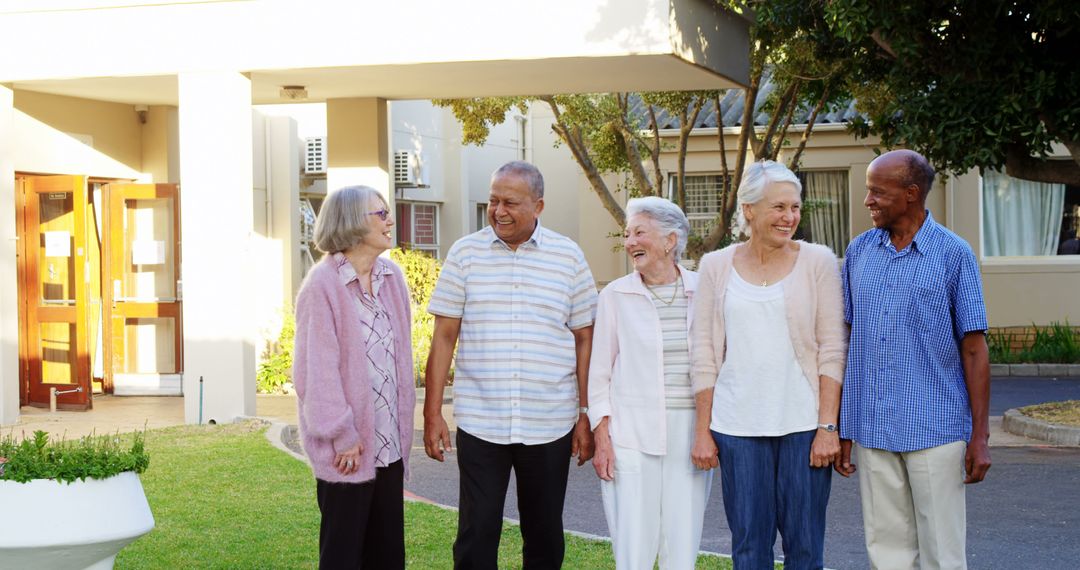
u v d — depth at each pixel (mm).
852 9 10117
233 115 11023
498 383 4977
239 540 6352
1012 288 18109
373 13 10852
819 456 4562
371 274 4824
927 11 10344
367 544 4906
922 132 10672
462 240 5145
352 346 4602
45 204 12867
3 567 4129
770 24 12508
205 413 11102
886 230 4578
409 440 4926
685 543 4789
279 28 10984
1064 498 8242
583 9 10523
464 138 17859
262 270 16250
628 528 4789
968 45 10359
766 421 4555
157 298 13727
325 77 11750
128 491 4336
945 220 18375
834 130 18969
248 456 8984
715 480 9055
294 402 13562
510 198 4934
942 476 4434
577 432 5176
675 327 4781
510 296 5000
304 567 5824
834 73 13148
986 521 7570
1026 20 10414
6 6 11352
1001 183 18297
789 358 4570
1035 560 6586
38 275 12875
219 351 11047
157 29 11125
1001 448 10484
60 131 12805
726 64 12211
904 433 4434
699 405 4676
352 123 13641
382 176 13648
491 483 4996
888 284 4488
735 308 4594
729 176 19891
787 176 4523
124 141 13750
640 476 4789
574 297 5117
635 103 20953
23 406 12891
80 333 12539
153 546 6203
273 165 16422
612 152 18500
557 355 5035
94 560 4254
